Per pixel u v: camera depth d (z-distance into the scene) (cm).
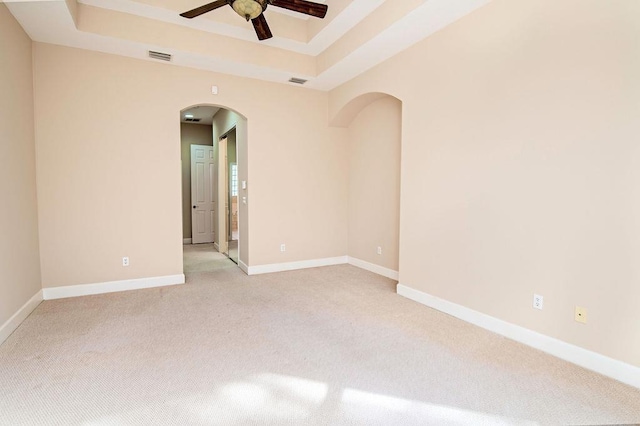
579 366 219
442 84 311
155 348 243
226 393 190
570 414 172
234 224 768
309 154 497
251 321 296
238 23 363
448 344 252
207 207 739
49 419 167
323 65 419
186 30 359
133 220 383
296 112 482
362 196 498
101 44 340
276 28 380
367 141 483
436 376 208
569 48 219
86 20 312
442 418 169
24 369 213
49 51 336
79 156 353
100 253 369
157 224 397
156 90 388
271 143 466
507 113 257
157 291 381
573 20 217
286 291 385
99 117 361
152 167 390
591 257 213
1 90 257
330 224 522
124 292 376
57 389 191
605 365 208
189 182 734
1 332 248
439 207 319
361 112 491
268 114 461
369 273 470
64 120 345
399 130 423
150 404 179
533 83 240
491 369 216
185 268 500
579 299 219
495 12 262
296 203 491
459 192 298
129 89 373
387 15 307
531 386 197
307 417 170
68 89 346
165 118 394
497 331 270
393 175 437
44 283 344
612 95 201
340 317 306
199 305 336
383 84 384
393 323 292
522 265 251
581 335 219
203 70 412
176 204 406
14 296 275
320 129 504
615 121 200
